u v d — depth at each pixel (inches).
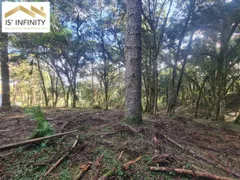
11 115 214.8
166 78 498.0
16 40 312.8
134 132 125.5
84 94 691.4
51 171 81.8
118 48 428.8
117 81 626.2
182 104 613.9
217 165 97.3
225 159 111.1
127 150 100.3
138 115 144.6
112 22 375.9
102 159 91.6
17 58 371.2
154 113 302.8
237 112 398.6
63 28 334.0
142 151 100.0
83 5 331.6
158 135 127.6
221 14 251.8
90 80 674.2
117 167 83.6
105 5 357.4
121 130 128.6
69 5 303.9
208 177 82.6
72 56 428.5
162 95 559.2
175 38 308.3
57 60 458.0
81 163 88.7
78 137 114.4
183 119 240.1
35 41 313.4
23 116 199.0
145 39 318.0
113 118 179.3
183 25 291.1
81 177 78.4
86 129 137.7
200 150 120.0
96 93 645.9
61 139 112.4
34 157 91.7
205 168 92.4
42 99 861.2
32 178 77.1
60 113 236.2
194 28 286.7
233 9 239.8
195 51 339.9
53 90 637.3
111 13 366.3
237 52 314.7
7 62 312.8
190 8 265.9
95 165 86.0
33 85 790.5
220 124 275.0
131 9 146.4
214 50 350.0
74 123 156.5
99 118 176.1
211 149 126.0
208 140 150.7
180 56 340.5
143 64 385.7
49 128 113.7
